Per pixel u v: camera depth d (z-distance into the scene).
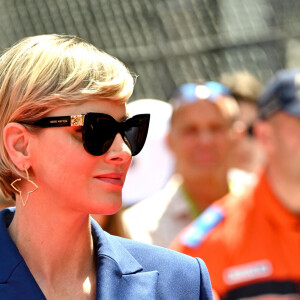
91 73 5.27
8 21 21.36
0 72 5.41
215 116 11.59
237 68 20.80
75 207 5.30
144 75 20.97
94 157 5.25
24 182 5.43
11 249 5.32
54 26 21.16
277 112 9.60
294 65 20.75
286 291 8.87
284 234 8.95
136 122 5.45
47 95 5.20
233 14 21.02
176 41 21.09
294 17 20.81
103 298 5.29
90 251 5.56
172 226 10.92
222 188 11.48
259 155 14.00
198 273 5.81
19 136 5.31
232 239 8.99
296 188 9.05
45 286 5.32
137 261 5.71
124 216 10.20
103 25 21.09
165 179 12.46
